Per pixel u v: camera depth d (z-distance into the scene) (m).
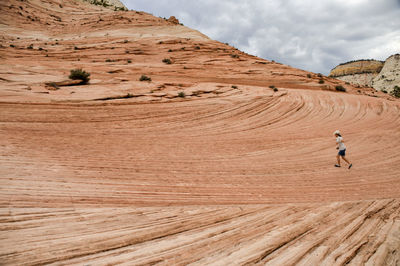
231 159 8.27
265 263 2.58
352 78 157.25
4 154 5.16
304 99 22.14
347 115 19.81
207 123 13.98
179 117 14.02
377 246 3.21
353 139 13.80
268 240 3.09
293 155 9.95
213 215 3.74
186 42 48.53
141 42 46.81
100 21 59.03
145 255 2.50
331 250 3.01
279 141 12.15
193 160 7.48
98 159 6.07
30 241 2.44
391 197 5.77
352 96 24.94
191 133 11.83
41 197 3.58
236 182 5.96
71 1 79.44
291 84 33.84
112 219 3.21
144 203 4.00
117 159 6.35
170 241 2.84
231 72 35.66
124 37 49.84
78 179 4.57
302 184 6.46
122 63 34.53
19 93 12.05
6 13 55.16
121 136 9.46
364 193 6.06
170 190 4.82
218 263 2.49
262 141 11.83
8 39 46.00
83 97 13.63
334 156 10.40
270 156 9.40
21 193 3.58
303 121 17.38
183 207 3.96
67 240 2.57
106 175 5.07
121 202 3.90
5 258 2.11
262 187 5.83
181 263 2.42
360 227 3.75
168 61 37.34
